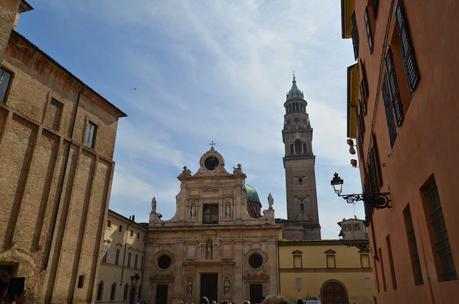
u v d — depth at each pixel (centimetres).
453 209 646
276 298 451
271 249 5469
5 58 2272
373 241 2306
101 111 3062
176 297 5444
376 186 1706
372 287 4984
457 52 551
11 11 1770
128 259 5222
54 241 2430
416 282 1061
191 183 6156
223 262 5494
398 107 996
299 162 9244
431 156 758
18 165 2258
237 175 6034
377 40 1225
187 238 5772
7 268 2148
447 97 620
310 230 8219
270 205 5772
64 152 2627
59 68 2633
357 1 1611
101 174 2972
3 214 2125
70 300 2497
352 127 2830
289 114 10181
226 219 5828
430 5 648
